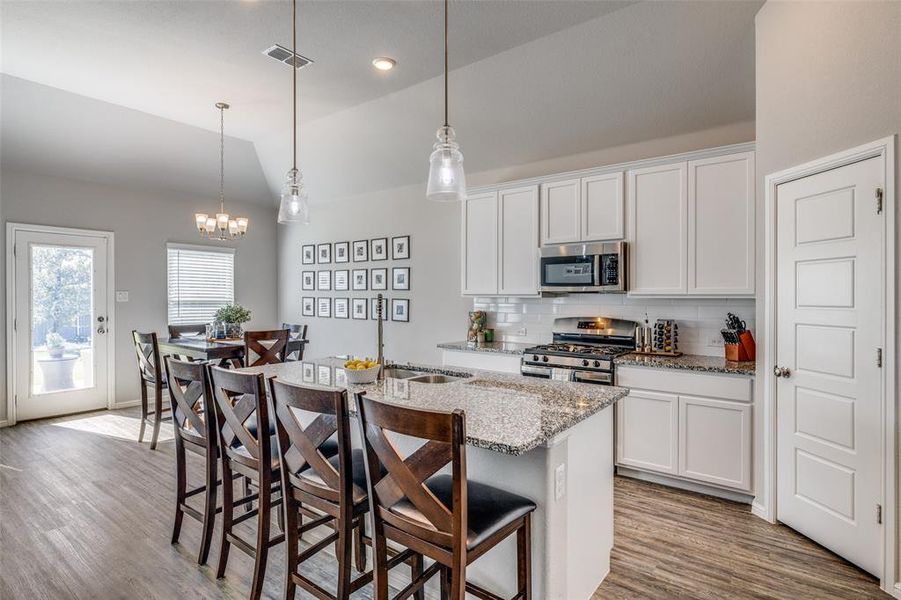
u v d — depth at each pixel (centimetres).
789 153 261
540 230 402
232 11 297
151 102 448
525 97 384
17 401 480
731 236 316
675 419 313
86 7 295
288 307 684
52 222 498
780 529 265
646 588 212
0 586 214
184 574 225
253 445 203
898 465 207
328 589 214
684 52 316
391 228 555
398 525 148
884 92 210
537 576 168
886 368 211
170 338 506
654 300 378
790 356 263
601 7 298
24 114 434
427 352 521
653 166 346
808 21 247
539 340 439
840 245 232
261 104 451
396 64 368
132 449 404
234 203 650
